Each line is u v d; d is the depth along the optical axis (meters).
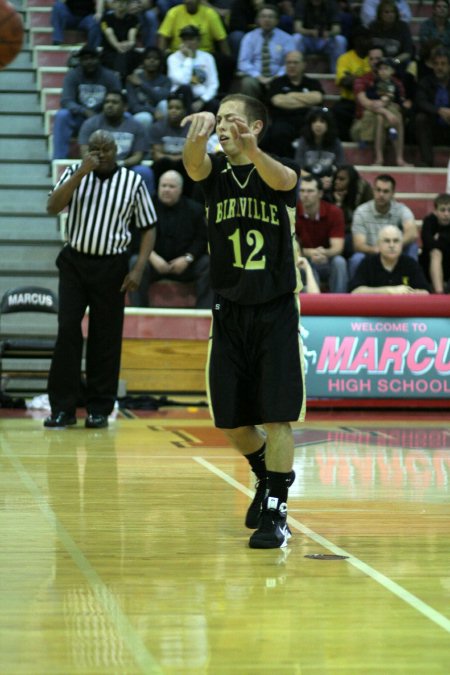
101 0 18.88
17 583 4.71
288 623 4.12
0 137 17.81
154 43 18.64
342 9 19.94
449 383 13.36
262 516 5.61
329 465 8.74
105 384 11.21
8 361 13.52
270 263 5.56
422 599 4.50
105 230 10.77
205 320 14.41
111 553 5.34
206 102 16.70
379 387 13.27
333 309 13.22
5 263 15.57
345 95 18.33
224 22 19.61
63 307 10.95
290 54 17.12
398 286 13.50
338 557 5.32
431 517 6.46
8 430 10.91
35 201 16.91
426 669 3.60
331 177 15.78
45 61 18.83
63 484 7.51
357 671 3.57
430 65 18.39
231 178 5.66
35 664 3.60
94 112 16.77
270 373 5.54
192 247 14.83
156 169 15.55
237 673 3.54
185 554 5.34
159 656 3.70
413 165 18.39
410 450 9.80
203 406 13.50
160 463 8.65
